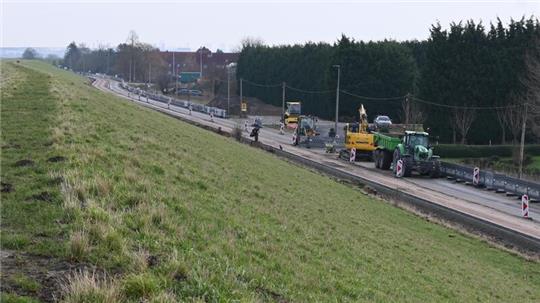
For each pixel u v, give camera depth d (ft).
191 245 27.84
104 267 22.56
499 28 199.00
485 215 84.69
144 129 77.82
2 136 47.91
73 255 22.85
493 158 167.53
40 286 20.01
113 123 70.38
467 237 71.26
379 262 42.65
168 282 22.15
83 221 26.08
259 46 392.47
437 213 86.22
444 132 198.90
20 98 78.59
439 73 198.90
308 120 175.73
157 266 23.49
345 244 44.98
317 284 29.71
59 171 34.83
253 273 26.84
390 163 132.57
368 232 56.59
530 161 160.56
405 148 124.47
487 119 194.39
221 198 44.29
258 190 58.90
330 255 38.93
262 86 357.41
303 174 99.86
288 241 38.32
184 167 52.49
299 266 32.24
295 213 52.65
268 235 37.37
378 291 33.17
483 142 197.16
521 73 189.06
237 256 29.01
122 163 42.78
